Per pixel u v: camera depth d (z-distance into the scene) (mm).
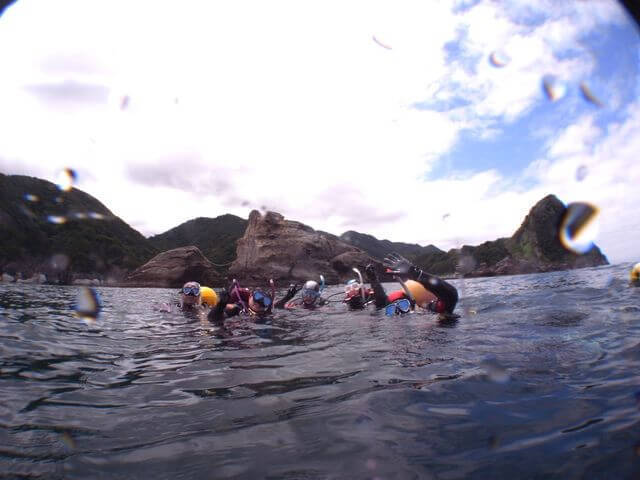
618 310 3127
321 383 1633
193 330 3289
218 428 1210
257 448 1066
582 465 886
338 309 4605
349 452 1022
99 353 2426
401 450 1021
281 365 1974
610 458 902
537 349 1988
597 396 1297
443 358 1919
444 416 1223
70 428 1233
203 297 5180
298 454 1024
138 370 1986
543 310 3453
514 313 3379
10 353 2406
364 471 928
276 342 2607
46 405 1458
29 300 6230
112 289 13914
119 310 5035
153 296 9023
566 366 1662
